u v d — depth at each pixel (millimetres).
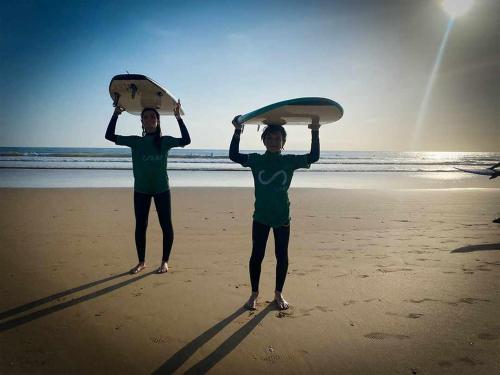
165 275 3883
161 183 3967
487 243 5344
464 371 2156
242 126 3289
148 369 2184
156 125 3949
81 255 4613
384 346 2445
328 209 8852
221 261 4422
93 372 2143
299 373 2162
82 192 11773
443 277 3801
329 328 2699
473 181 19094
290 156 3146
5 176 18172
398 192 12648
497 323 2754
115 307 3047
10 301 3139
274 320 2830
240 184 16141
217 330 2666
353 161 48562
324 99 2961
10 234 5730
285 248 3107
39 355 2309
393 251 4891
